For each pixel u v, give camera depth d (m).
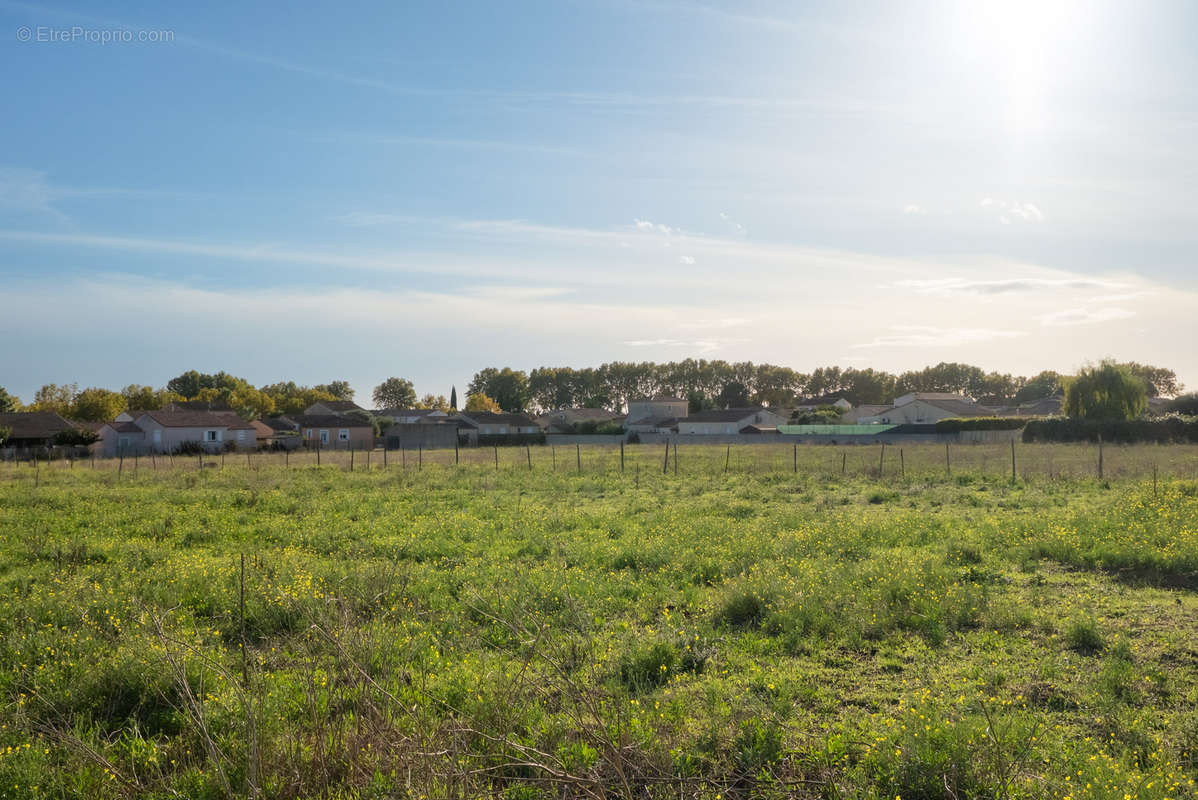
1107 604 10.45
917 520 17.44
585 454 49.62
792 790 5.71
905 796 5.54
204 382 135.25
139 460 53.25
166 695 6.97
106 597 10.16
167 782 5.71
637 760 5.81
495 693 6.73
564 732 6.34
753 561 13.15
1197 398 61.19
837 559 13.14
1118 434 53.88
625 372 159.75
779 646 8.86
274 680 7.38
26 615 9.67
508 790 5.59
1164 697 7.24
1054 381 161.12
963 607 9.94
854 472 31.17
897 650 8.66
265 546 15.74
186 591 11.06
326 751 5.80
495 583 11.65
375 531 17.27
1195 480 22.50
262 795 5.26
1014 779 5.45
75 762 5.90
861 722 6.69
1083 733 6.45
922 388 168.00
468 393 161.12
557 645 8.23
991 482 26.41
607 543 15.21
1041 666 7.97
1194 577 11.85
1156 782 5.21
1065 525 15.62
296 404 136.00
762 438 75.56
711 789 5.68
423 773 5.38
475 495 24.94
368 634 7.99
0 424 68.75
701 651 8.48
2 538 16.61
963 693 7.25
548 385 163.88
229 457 55.50
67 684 7.31
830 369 157.25
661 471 33.62
